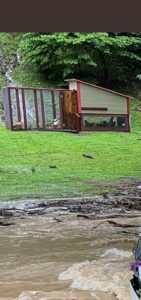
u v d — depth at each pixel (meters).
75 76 24.17
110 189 11.74
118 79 25.17
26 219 8.41
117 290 4.32
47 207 9.58
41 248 6.25
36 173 13.68
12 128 19.19
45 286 4.60
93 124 20.34
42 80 23.95
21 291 4.48
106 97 20.55
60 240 6.69
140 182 12.80
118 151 17.02
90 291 4.40
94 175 13.67
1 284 4.71
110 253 5.81
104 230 7.32
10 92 19.69
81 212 9.05
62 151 16.62
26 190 11.43
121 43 23.55
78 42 22.36
